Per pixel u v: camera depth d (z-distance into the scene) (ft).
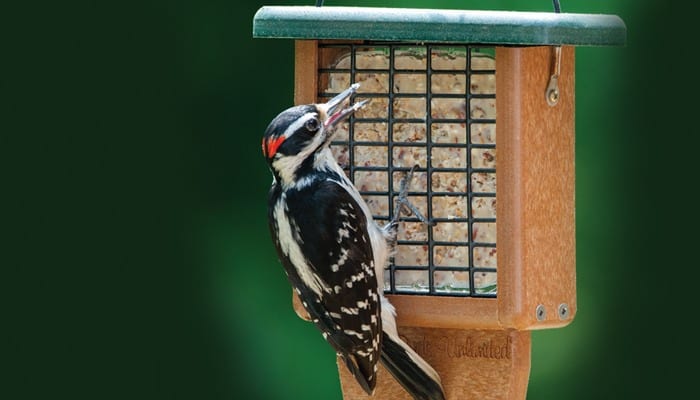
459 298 40.22
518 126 39.19
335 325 40.24
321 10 38.73
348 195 40.14
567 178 40.86
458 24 38.06
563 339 48.62
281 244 40.42
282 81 49.37
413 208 40.86
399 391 41.70
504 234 39.32
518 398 40.65
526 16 38.24
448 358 40.86
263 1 49.57
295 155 39.99
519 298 39.32
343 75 41.42
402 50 41.27
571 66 40.96
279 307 48.91
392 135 41.24
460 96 40.78
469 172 40.83
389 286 40.96
